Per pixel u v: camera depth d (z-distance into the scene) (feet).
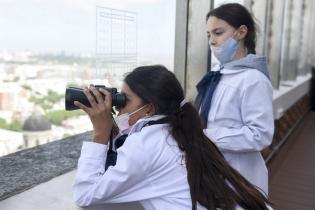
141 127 3.28
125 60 5.43
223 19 4.89
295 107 19.04
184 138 3.22
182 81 7.75
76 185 3.15
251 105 4.74
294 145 16.29
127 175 2.96
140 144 3.05
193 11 7.63
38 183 4.23
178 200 3.05
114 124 3.43
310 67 26.37
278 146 14.58
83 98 3.18
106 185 2.98
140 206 3.48
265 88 4.80
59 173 4.51
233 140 4.67
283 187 11.35
